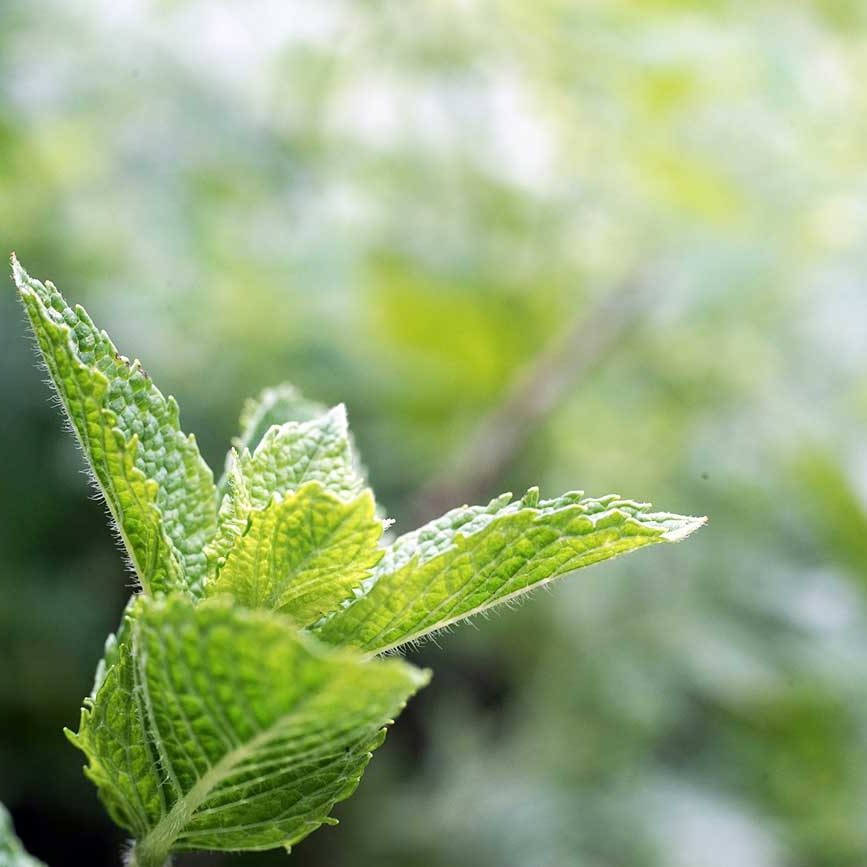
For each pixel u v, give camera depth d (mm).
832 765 721
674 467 804
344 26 775
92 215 752
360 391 797
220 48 780
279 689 229
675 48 741
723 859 662
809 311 807
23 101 695
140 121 736
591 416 815
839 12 773
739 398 812
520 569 253
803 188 773
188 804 253
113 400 262
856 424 776
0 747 711
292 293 784
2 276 723
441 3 772
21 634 705
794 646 736
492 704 824
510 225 803
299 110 776
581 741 733
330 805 255
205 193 743
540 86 787
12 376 707
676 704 737
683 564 771
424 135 797
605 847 678
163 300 763
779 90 757
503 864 690
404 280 780
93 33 739
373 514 252
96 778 258
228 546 259
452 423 802
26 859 266
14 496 706
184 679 233
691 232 781
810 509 778
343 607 259
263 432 304
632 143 767
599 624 758
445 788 746
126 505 257
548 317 795
